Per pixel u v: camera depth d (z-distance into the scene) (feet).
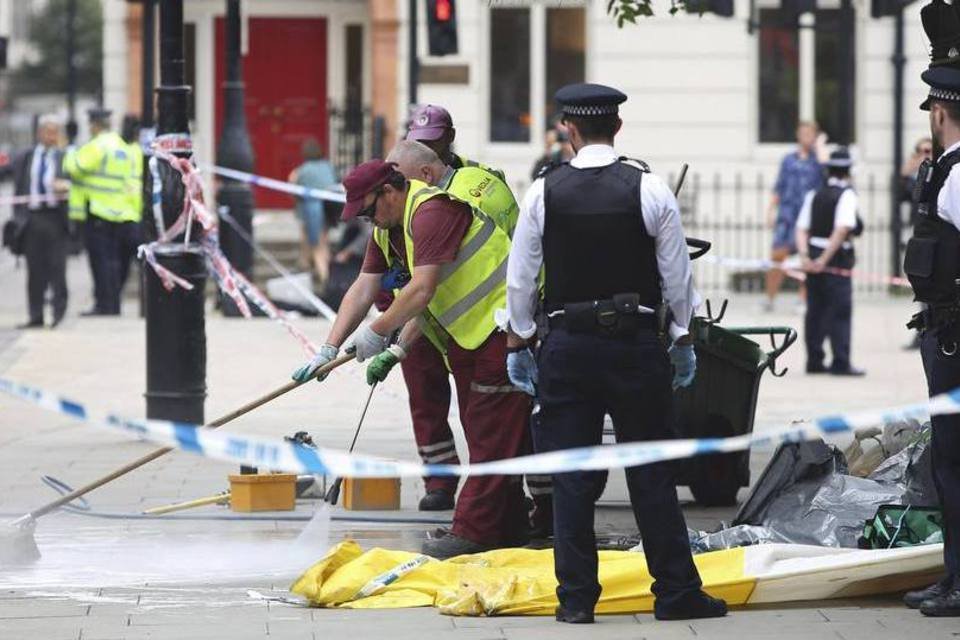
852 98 281.33
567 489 81.76
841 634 79.05
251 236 236.43
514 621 82.38
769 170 283.79
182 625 81.66
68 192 231.30
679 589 81.97
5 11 395.34
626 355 80.02
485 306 96.68
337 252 236.02
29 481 120.78
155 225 135.74
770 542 91.76
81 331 218.59
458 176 103.71
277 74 309.01
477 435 97.14
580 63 286.66
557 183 80.59
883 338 223.92
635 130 284.00
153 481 121.19
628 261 79.97
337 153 285.84
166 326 136.05
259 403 97.35
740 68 282.56
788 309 251.60
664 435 81.46
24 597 87.51
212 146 304.30
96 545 100.01
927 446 96.63
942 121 81.71
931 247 81.51
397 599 86.17
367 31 307.58
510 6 284.61
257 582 91.20
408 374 111.14
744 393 112.16
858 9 280.92
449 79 282.15
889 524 89.30
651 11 128.57
